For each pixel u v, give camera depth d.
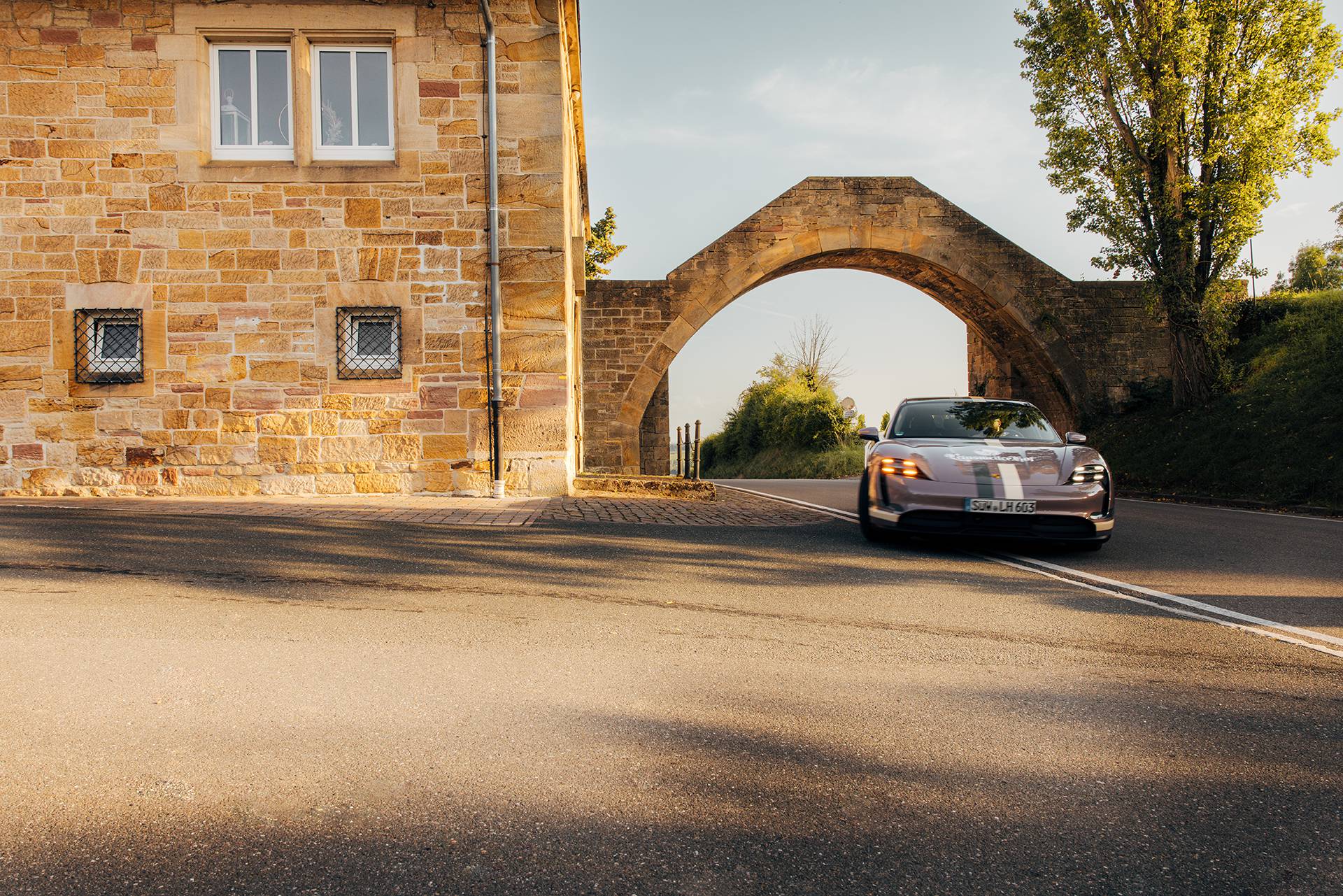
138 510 7.24
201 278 8.70
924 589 4.98
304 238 8.78
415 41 8.88
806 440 33.38
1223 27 15.93
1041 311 21.58
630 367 20.88
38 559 5.04
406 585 4.70
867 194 21.39
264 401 8.74
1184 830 2.13
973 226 21.55
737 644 3.73
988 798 2.29
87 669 3.20
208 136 8.82
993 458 6.38
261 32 8.76
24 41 8.58
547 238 8.99
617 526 7.16
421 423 8.88
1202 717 2.93
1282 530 8.57
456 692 3.05
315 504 7.98
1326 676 3.41
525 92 8.98
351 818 2.13
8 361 8.57
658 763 2.48
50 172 8.60
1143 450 17.47
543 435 9.03
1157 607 4.61
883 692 3.13
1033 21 18.00
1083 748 2.64
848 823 2.14
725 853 1.99
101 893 1.79
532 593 4.61
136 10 8.63
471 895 1.80
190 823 2.09
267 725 2.71
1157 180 17.14
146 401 8.66
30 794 2.23
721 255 21.09
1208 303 17.42
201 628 3.76
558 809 2.19
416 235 8.88
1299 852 2.04
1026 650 3.71
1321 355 16.09
